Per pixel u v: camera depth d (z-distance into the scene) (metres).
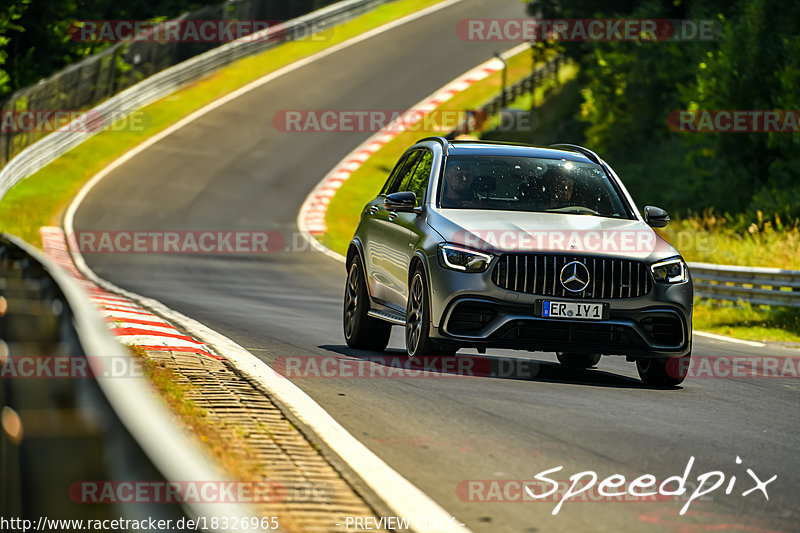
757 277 63.88
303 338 37.69
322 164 154.75
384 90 190.00
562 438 20.42
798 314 61.62
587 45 151.38
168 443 6.30
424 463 17.81
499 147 34.34
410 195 32.19
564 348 28.80
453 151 33.78
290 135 166.00
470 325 29.06
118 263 86.12
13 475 8.34
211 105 175.62
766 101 100.00
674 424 22.81
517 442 19.84
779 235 81.12
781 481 17.86
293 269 90.00
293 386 24.73
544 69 189.75
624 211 32.34
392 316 32.53
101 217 118.50
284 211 131.25
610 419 22.89
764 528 14.82
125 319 35.06
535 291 28.70
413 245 31.20
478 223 30.16
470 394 25.27
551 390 26.94
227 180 143.50
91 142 150.75
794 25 99.25
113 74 168.38
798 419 24.89
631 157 129.62
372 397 24.11
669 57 124.56
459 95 189.38
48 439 7.12
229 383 23.67
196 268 85.81
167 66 184.50
